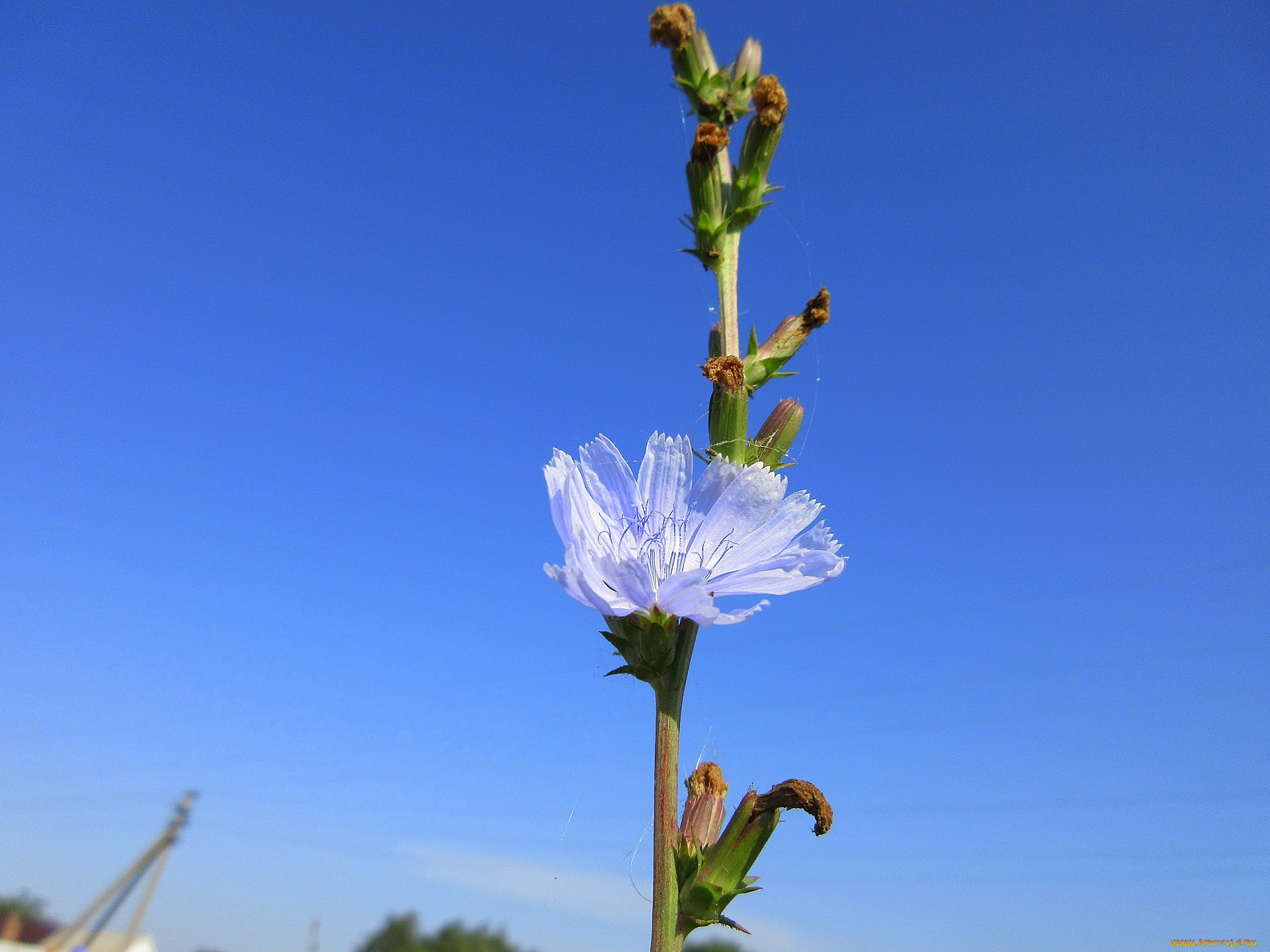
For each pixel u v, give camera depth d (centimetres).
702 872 9
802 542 9
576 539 9
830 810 9
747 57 12
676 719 9
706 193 11
